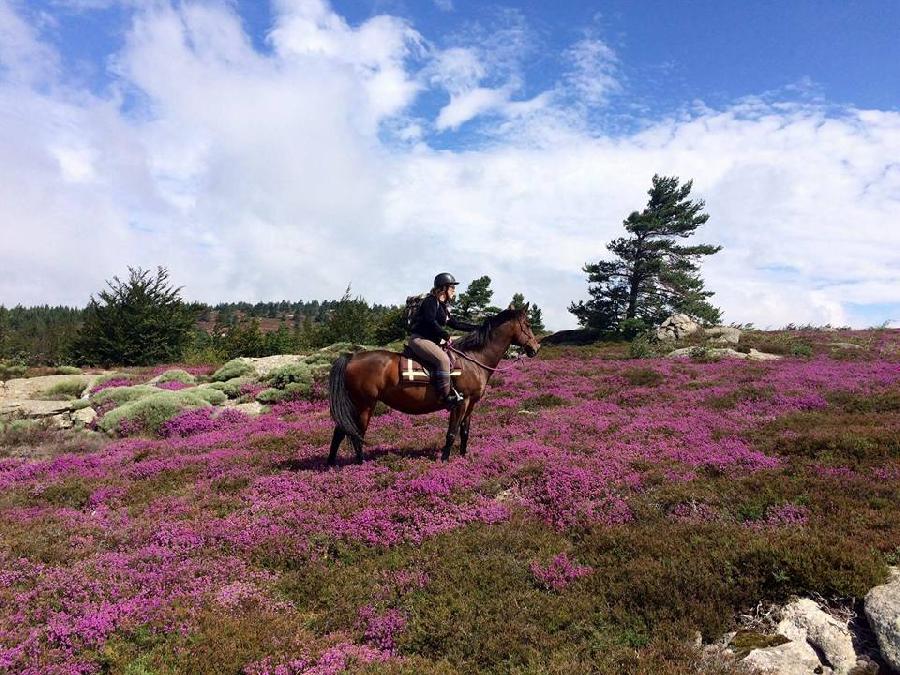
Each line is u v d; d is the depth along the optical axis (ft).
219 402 68.13
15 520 28.76
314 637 18.78
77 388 87.35
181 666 16.70
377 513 27.17
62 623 18.03
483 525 26.48
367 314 178.81
